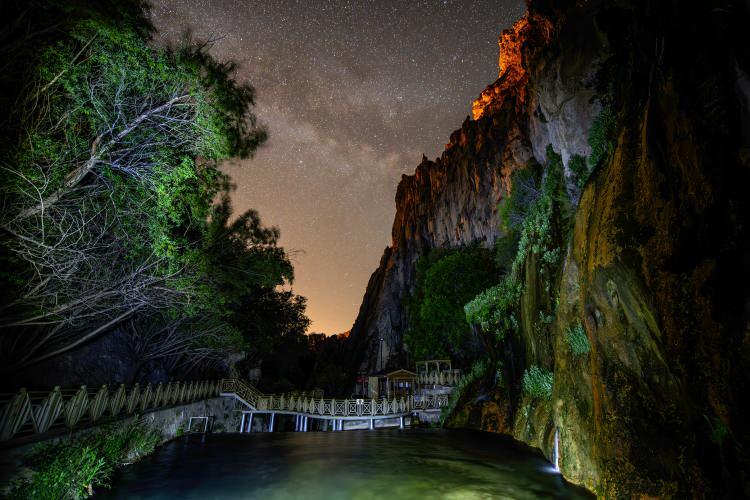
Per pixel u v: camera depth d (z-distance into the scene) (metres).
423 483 9.95
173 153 11.13
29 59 8.61
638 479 6.18
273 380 42.16
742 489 4.11
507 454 13.07
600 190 8.67
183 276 13.72
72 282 11.76
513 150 38.09
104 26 8.59
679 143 5.53
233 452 14.71
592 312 7.98
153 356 22.06
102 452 10.69
